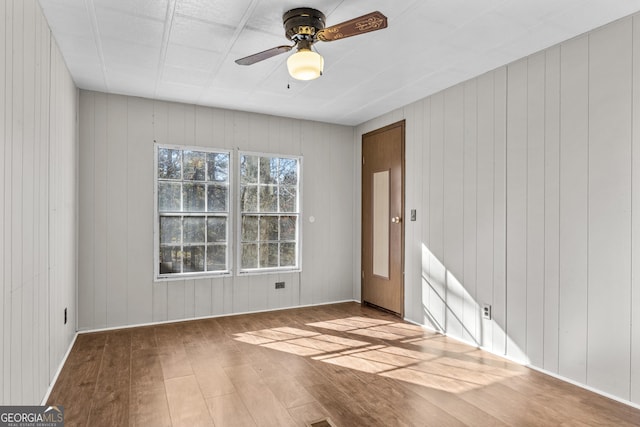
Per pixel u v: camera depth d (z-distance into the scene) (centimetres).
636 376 236
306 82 359
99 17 243
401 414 227
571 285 271
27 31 203
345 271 525
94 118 384
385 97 405
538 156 294
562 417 223
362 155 512
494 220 328
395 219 447
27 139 203
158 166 414
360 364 302
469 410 232
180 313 423
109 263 390
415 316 417
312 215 502
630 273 239
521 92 307
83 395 247
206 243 437
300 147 493
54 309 270
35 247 218
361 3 227
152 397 245
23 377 195
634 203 238
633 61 239
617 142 246
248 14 239
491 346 330
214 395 249
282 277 482
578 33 264
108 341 352
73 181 355
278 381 270
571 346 271
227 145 448
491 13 237
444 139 380
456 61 311
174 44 282
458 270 363
